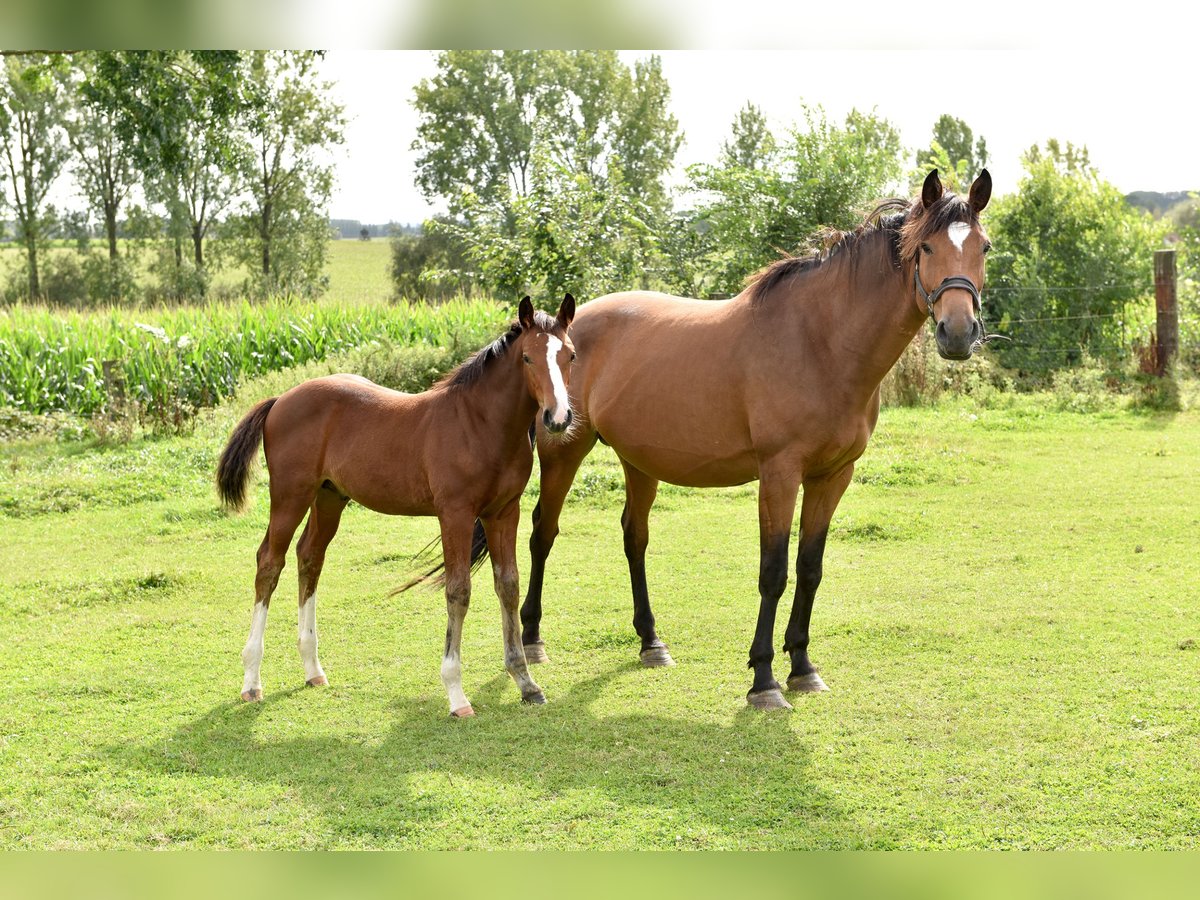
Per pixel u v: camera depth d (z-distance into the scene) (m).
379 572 7.81
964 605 6.47
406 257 45.53
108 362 14.50
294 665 5.81
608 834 3.66
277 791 4.09
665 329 5.61
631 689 5.28
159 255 44.28
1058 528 8.31
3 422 13.85
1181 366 14.85
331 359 14.70
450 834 3.68
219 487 5.46
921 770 4.14
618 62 45.91
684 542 8.41
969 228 4.48
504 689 5.34
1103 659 5.37
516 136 44.41
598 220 14.51
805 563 5.24
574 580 7.42
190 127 14.99
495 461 4.97
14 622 6.69
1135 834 3.57
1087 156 21.36
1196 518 8.38
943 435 12.43
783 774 4.16
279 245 43.47
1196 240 19.23
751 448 5.23
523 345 4.78
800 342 4.98
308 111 41.88
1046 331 16.80
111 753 4.53
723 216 17.30
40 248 43.47
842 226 16.39
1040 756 4.23
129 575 7.54
